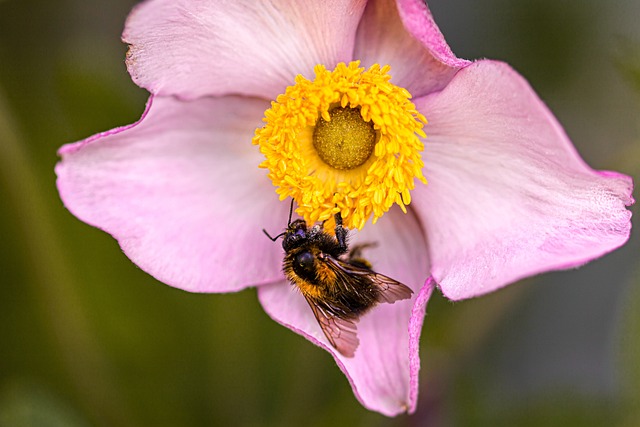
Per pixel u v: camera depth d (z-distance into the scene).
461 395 0.28
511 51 0.29
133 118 0.28
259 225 0.25
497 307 0.28
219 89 0.24
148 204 0.24
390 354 0.24
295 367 0.28
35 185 0.27
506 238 0.23
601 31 0.29
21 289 0.28
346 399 0.28
